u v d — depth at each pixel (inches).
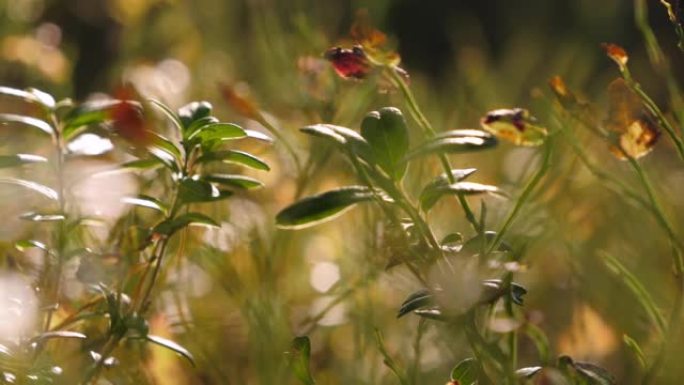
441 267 34.3
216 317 41.6
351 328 42.4
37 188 35.9
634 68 81.3
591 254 43.4
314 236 45.3
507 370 34.4
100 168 36.2
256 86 56.7
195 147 35.8
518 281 43.4
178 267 39.4
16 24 56.6
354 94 44.6
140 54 61.9
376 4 66.9
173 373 39.5
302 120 47.4
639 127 35.4
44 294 36.6
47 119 36.3
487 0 106.0
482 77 64.4
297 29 54.7
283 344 40.3
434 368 40.1
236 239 42.7
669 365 39.2
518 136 34.8
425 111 55.6
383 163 34.2
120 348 38.4
